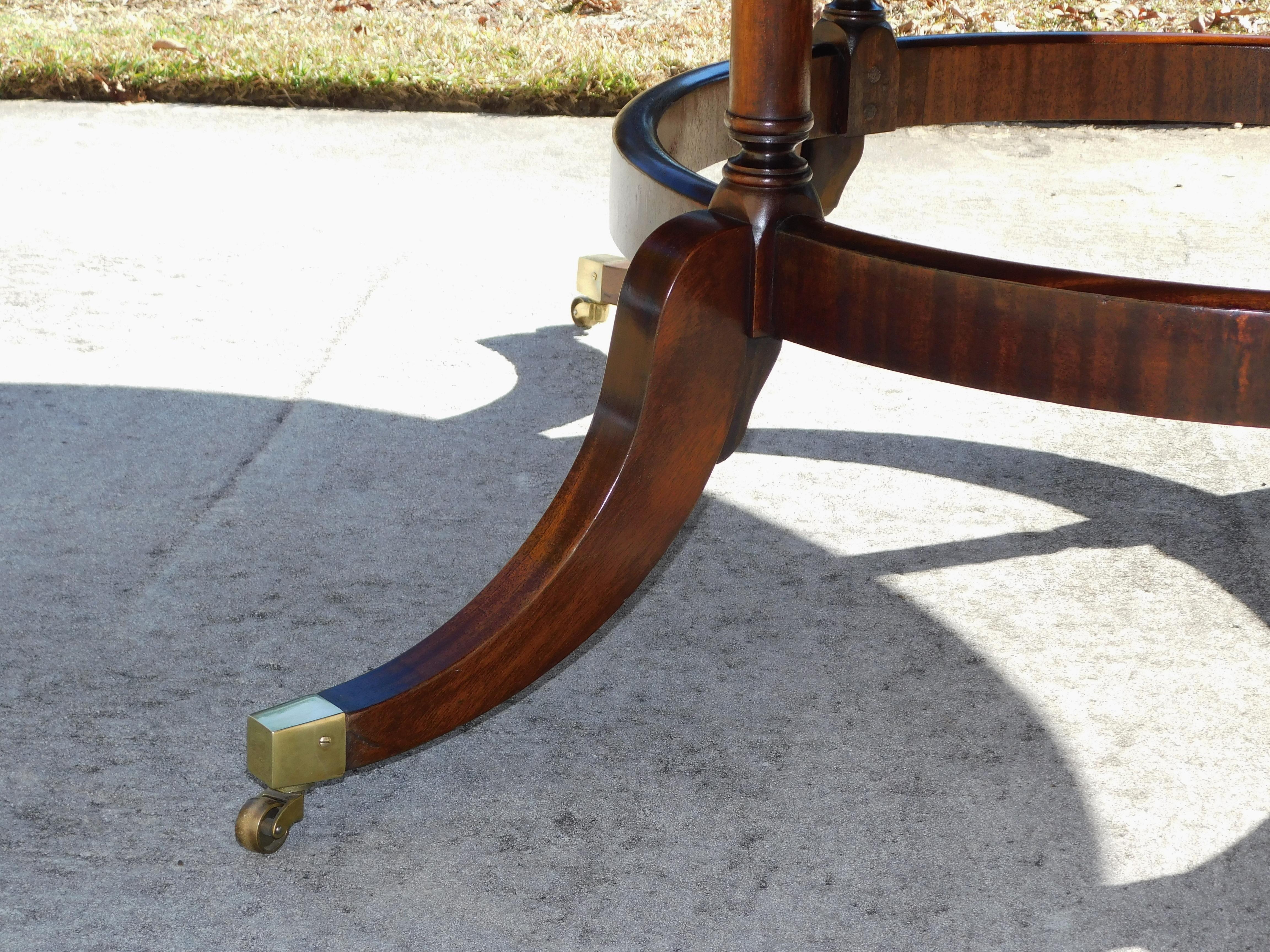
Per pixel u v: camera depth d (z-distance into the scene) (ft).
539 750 3.77
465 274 7.64
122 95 11.18
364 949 3.04
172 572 4.64
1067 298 2.99
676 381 3.43
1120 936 3.09
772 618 4.43
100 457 5.44
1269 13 12.85
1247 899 3.21
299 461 5.47
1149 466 5.57
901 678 4.11
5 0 13.84
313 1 14.12
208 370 6.28
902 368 3.27
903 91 5.45
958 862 3.34
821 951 3.05
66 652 4.17
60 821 3.45
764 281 3.44
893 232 8.21
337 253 7.89
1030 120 5.63
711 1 14.46
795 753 3.76
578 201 9.01
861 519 5.09
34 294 7.09
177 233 8.12
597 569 3.54
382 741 3.35
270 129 10.50
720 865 3.33
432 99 11.18
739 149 5.10
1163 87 5.52
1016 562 4.79
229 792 3.59
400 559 4.77
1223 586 4.64
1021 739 3.83
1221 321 2.89
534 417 5.94
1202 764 3.72
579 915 3.16
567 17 13.69
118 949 3.03
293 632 4.32
